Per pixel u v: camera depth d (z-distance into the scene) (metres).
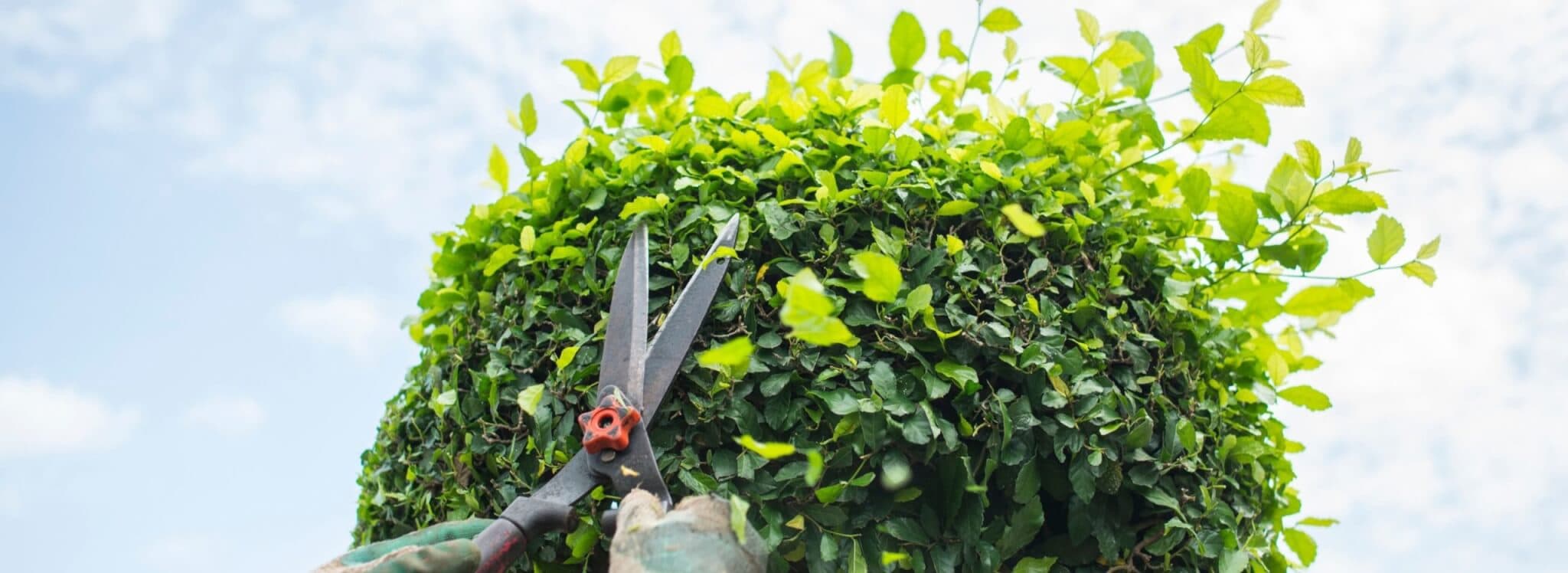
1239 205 2.41
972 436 1.94
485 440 2.13
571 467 1.83
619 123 2.73
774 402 1.92
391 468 2.44
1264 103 2.37
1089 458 1.95
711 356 1.34
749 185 2.16
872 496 1.91
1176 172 2.82
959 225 2.16
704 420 1.91
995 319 2.05
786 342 1.98
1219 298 2.74
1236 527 2.20
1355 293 2.54
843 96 2.64
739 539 1.54
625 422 1.79
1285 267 2.49
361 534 2.55
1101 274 2.20
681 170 2.22
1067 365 2.01
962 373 1.92
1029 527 1.93
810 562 1.87
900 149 2.19
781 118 2.39
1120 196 2.39
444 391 2.29
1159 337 2.23
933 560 1.89
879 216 2.13
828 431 1.92
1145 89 2.68
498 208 2.43
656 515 1.64
